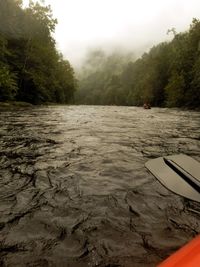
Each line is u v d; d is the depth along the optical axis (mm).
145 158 5699
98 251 2473
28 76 35281
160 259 2383
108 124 12016
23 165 4984
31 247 2506
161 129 10766
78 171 4703
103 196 3678
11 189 3848
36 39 37781
